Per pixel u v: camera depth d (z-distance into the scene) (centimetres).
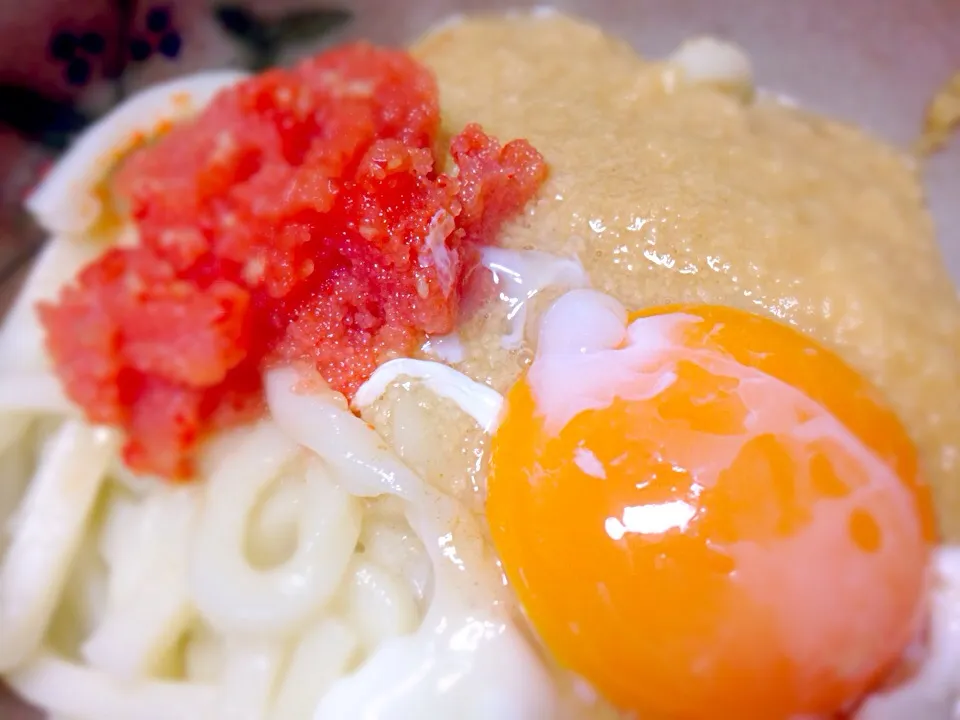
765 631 6
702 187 8
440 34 11
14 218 10
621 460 7
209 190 8
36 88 10
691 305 8
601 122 9
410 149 8
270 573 8
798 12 11
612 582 7
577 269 8
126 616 8
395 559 8
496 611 7
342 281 8
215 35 11
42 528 8
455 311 8
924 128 11
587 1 12
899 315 8
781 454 7
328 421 8
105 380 8
